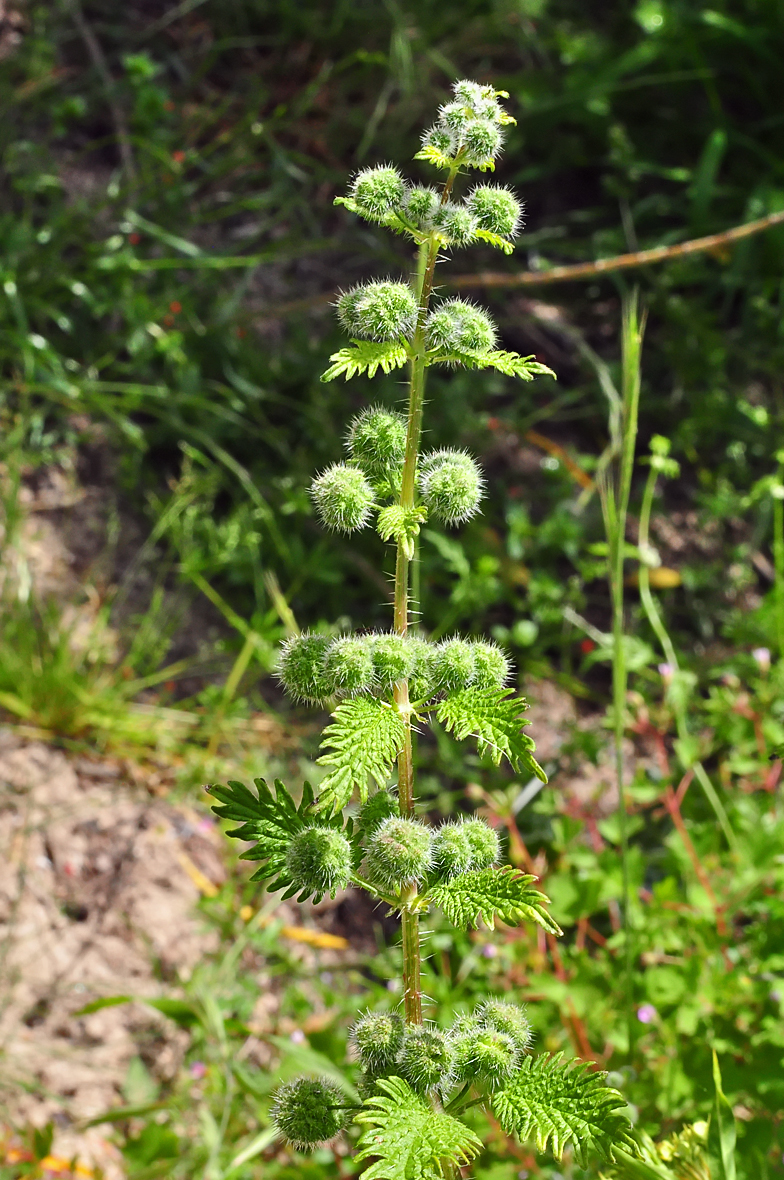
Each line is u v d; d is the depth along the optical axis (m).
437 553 0.63
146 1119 0.42
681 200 0.81
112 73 0.79
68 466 0.63
